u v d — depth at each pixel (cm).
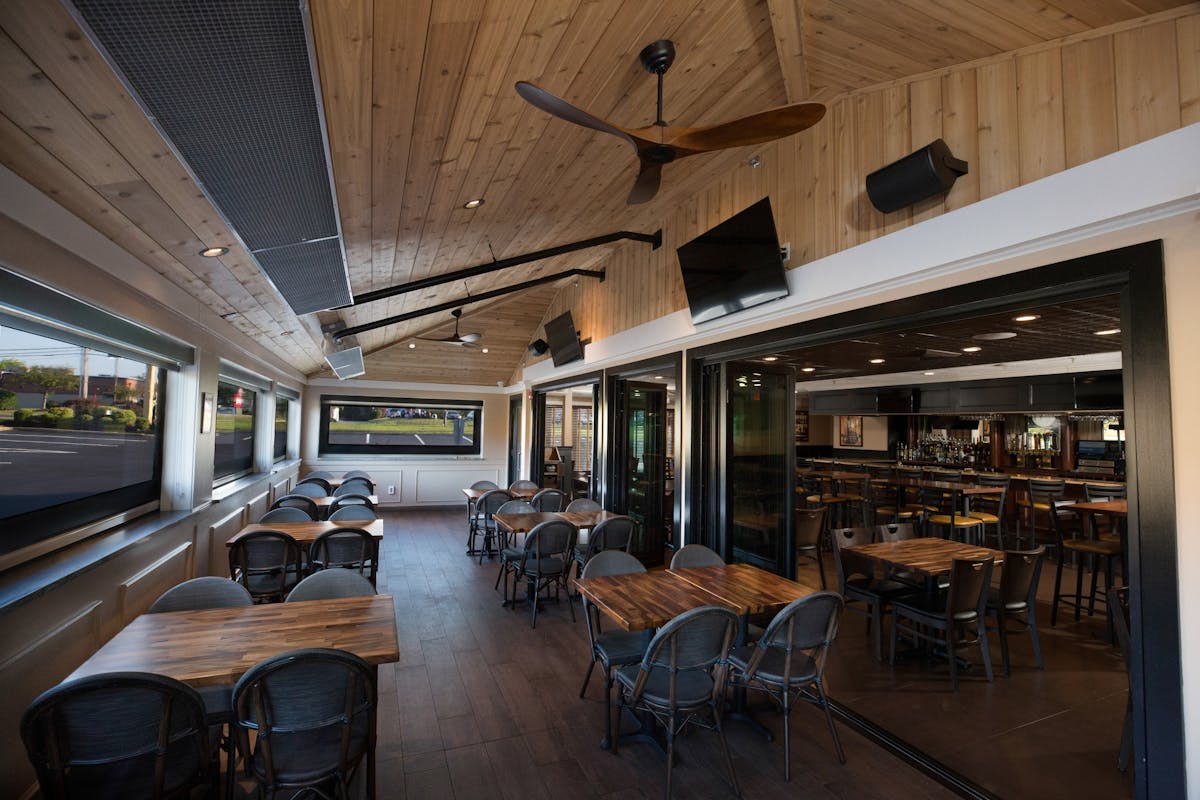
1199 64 179
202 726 169
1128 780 246
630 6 201
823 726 294
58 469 258
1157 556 183
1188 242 179
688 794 235
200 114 140
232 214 203
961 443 940
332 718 181
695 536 450
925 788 242
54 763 150
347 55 170
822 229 318
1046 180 210
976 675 352
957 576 334
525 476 943
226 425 534
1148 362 188
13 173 175
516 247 464
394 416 1019
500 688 327
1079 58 209
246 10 106
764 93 297
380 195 285
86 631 241
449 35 177
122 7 102
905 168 247
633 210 464
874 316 299
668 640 226
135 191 210
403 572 584
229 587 261
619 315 582
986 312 252
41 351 239
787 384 483
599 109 270
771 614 289
